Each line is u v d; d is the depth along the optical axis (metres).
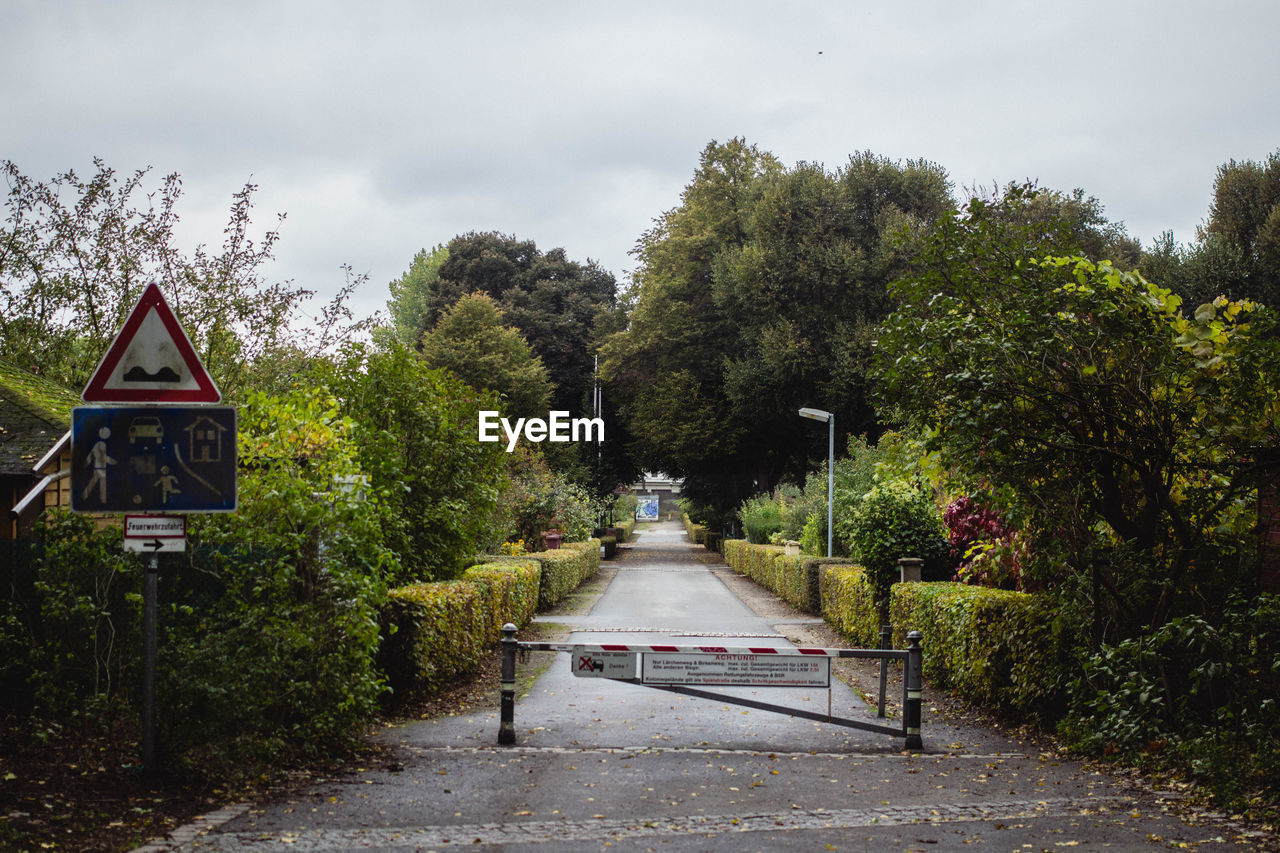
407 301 85.00
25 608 8.38
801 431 42.97
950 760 8.66
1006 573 12.19
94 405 6.83
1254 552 9.12
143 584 8.00
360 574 8.29
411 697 11.02
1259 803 6.67
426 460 14.19
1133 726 8.41
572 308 59.41
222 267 20.53
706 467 48.47
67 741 7.54
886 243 37.12
